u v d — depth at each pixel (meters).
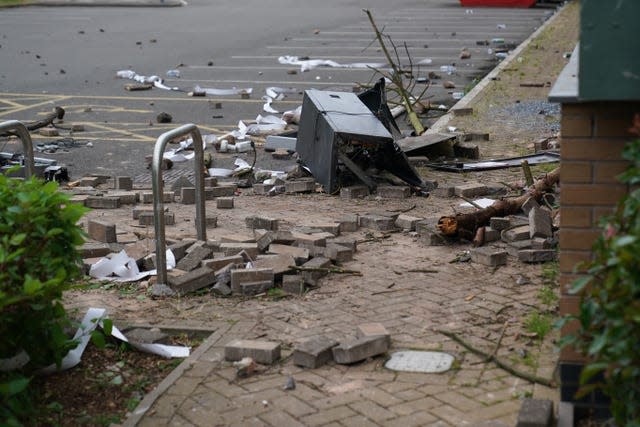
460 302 7.25
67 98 19.73
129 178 11.84
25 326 5.61
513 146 13.91
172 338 6.74
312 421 5.35
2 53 26.36
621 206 4.49
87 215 10.32
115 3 40.06
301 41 28.58
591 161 5.05
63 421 5.53
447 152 13.00
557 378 5.71
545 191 9.66
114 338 6.62
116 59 25.27
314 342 6.25
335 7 38.97
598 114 4.99
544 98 17.92
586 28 4.71
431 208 10.41
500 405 5.48
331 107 11.40
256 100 19.28
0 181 5.93
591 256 5.11
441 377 5.88
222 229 9.61
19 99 19.62
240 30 31.50
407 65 23.55
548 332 6.52
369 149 11.38
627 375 4.29
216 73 22.88
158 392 5.77
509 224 8.95
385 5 39.78
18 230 5.55
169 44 28.20
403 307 7.16
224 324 6.89
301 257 8.13
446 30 30.72
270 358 6.12
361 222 9.62
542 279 7.74
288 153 14.07
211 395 5.72
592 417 5.21
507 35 29.25
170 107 18.67
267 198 11.19
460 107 16.98
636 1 4.61
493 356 6.12
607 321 4.43
